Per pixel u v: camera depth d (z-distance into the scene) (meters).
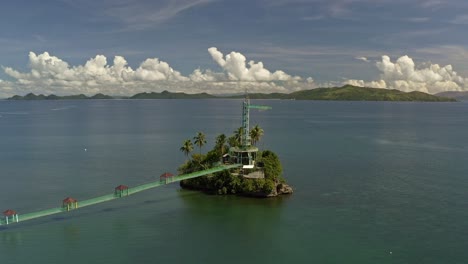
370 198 108.06
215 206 102.00
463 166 149.62
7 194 112.75
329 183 124.44
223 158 124.94
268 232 84.56
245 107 126.62
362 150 189.50
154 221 91.31
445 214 94.69
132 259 72.25
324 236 82.31
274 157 119.44
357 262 71.19
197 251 75.62
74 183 125.00
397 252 74.81
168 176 104.56
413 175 134.88
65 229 86.31
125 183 125.62
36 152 182.88
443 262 71.12
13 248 76.75
